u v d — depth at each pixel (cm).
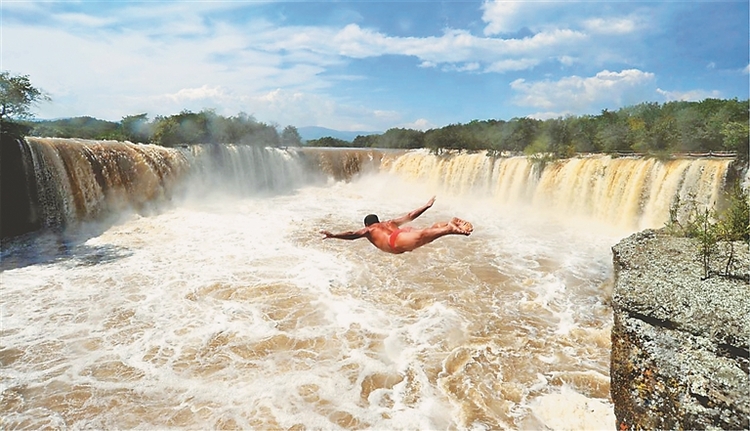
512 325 1139
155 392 867
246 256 1752
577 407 793
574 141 2977
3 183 1911
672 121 2273
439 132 3928
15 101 1992
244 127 3997
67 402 838
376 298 1329
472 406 821
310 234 2148
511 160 2830
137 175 2584
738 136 1655
